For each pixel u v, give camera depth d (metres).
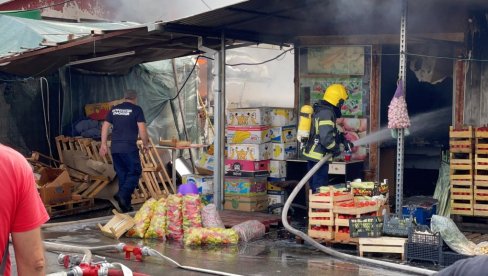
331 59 10.66
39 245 2.75
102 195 11.47
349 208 7.33
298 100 10.95
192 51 11.68
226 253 7.46
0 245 2.62
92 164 11.55
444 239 6.67
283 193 10.40
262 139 10.30
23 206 2.69
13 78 11.73
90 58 11.55
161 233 8.27
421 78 10.42
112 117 10.50
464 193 8.66
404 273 6.48
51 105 12.69
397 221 7.12
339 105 8.50
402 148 7.46
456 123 9.41
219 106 9.91
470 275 2.19
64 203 10.69
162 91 14.41
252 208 10.21
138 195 11.86
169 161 13.23
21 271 2.73
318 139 8.38
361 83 10.45
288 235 8.57
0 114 11.82
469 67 9.25
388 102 11.50
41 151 12.53
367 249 7.07
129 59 12.26
